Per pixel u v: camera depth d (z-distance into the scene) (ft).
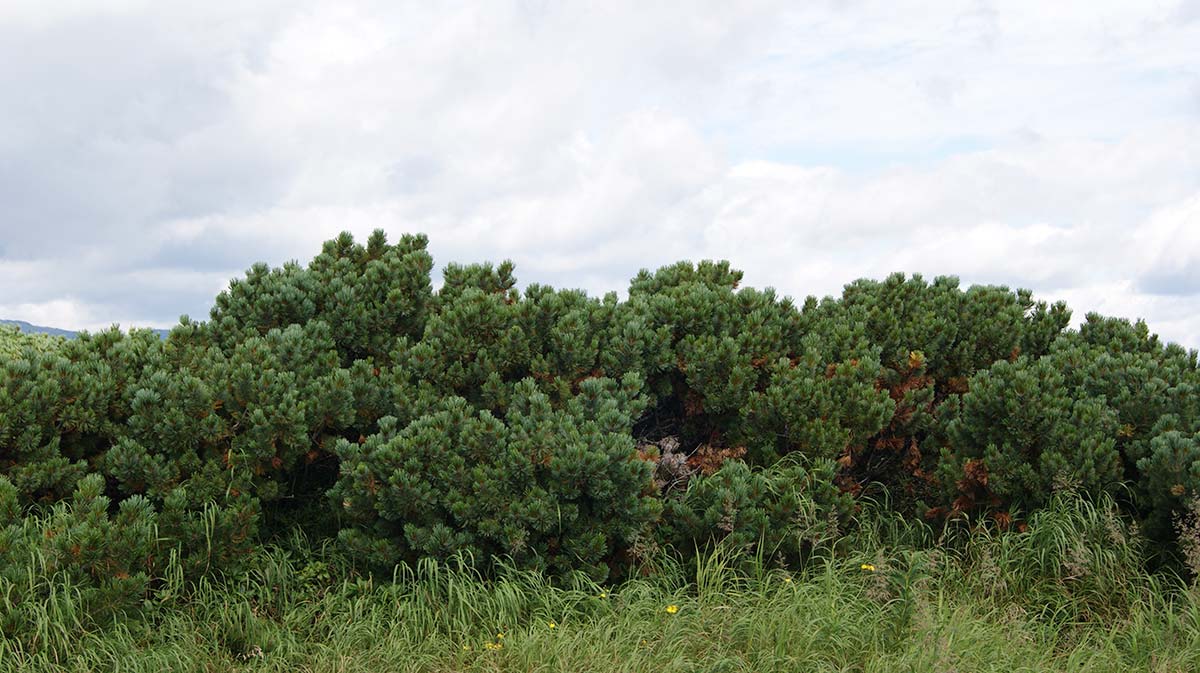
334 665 20.30
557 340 27.32
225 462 23.41
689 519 24.25
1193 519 23.18
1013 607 23.11
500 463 23.43
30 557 19.75
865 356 28.63
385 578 23.40
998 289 34.01
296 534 24.93
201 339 27.71
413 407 25.57
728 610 21.63
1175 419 25.77
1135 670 20.71
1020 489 26.12
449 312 27.61
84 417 23.58
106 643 19.62
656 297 30.32
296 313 28.73
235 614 21.61
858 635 20.81
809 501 24.77
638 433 30.19
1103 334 33.94
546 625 21.13
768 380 29.04
